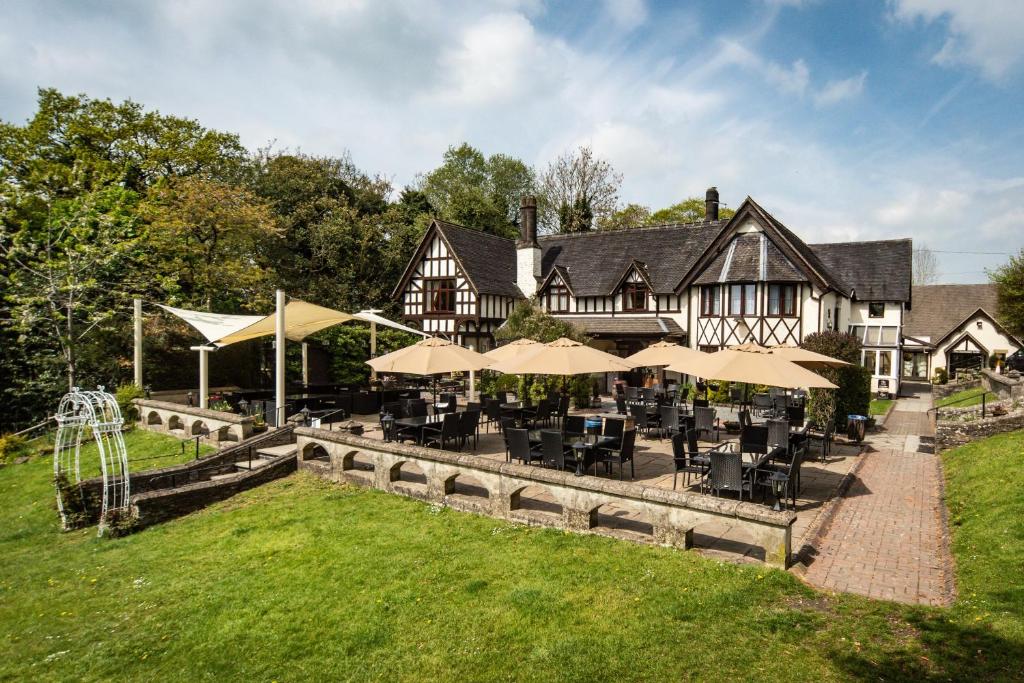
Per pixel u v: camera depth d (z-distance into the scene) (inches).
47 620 296.2
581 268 1273.4
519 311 853.2
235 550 357.7
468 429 517.7
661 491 302.7
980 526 310.0
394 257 1584.6
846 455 534.9
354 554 327.9
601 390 1150.3
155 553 371.2
